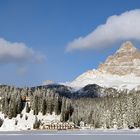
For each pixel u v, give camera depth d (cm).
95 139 17188
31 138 18775
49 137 19388
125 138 17562
